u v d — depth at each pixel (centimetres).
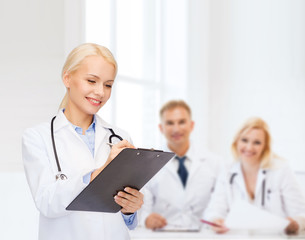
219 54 363
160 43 358
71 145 138
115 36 309
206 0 364
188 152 321
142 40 341
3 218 254
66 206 125
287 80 348
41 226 138
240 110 355
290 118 343
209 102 360
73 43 256
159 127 330
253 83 355
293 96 346
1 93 257
